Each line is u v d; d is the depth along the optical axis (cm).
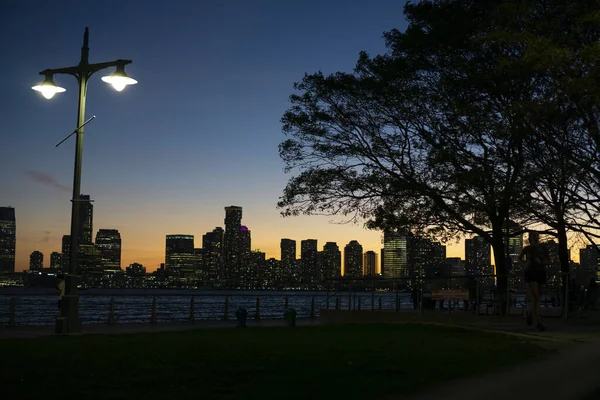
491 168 2291
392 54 2775
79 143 2152
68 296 2045
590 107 1836
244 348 1186
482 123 2195
